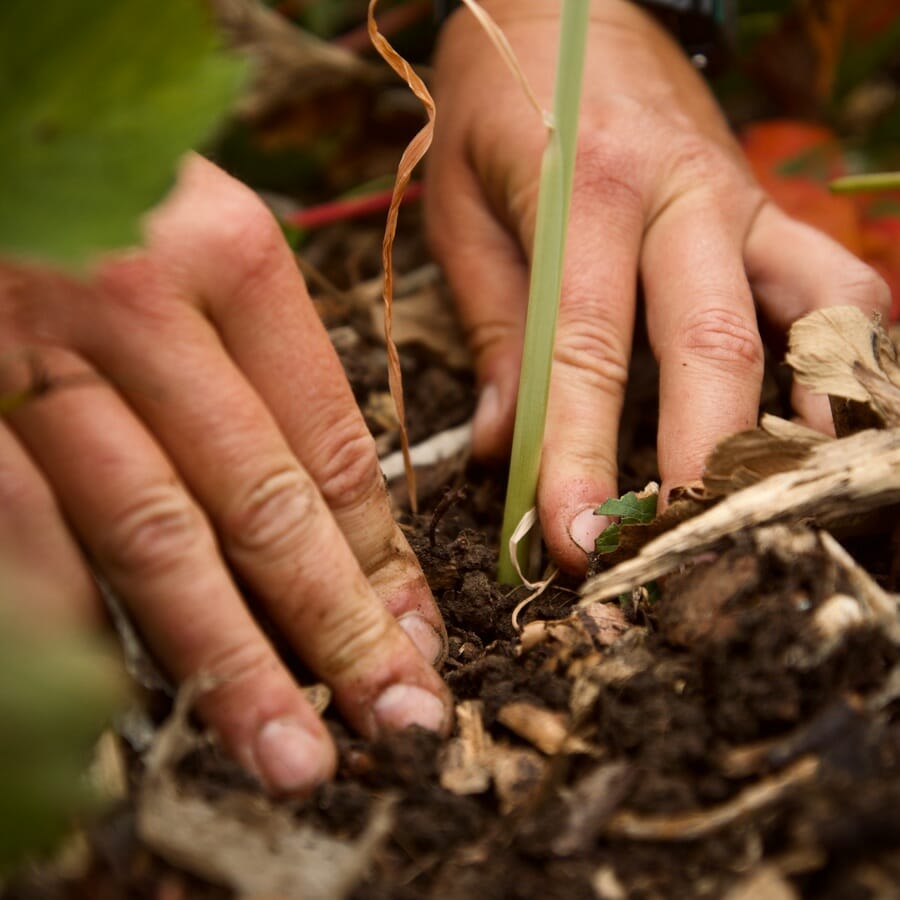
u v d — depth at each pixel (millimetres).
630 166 463
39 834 267
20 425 327
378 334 532
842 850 302
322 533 349
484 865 318
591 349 432
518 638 386
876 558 380
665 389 421
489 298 495
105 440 328
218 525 346
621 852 315
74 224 291
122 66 294
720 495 363
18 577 289
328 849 313
